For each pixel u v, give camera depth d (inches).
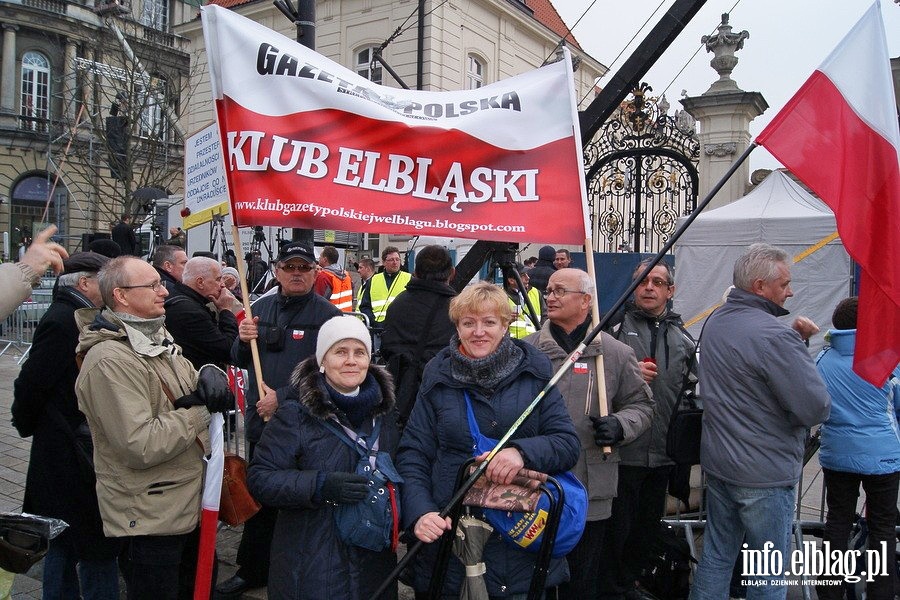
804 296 288.5
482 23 759.1
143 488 108.1
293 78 130.6
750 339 116.8
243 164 129.6
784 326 116.0
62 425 126.3
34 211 1122.0
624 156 342.3
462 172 130.6
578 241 129.0
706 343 125.6
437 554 98.3
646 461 139.2
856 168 113.7
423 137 130.3
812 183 114.7
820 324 285.3
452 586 102.9
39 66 1149.1
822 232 284.4
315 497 94.3
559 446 99.3
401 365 155.4
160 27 1043.3
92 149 789.9
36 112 1137.4
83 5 1162.6
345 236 551.5
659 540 149.7
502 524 95.8
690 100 392.5
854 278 279.7
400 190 130.0
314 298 149.0
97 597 128.7
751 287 123.8
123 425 102.9
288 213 128.3
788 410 114.6
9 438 270.8
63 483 125.4
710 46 398.3
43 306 510.6
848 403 141.3
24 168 1114.1
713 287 308.7
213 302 166.2
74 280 134.7
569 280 126.8
